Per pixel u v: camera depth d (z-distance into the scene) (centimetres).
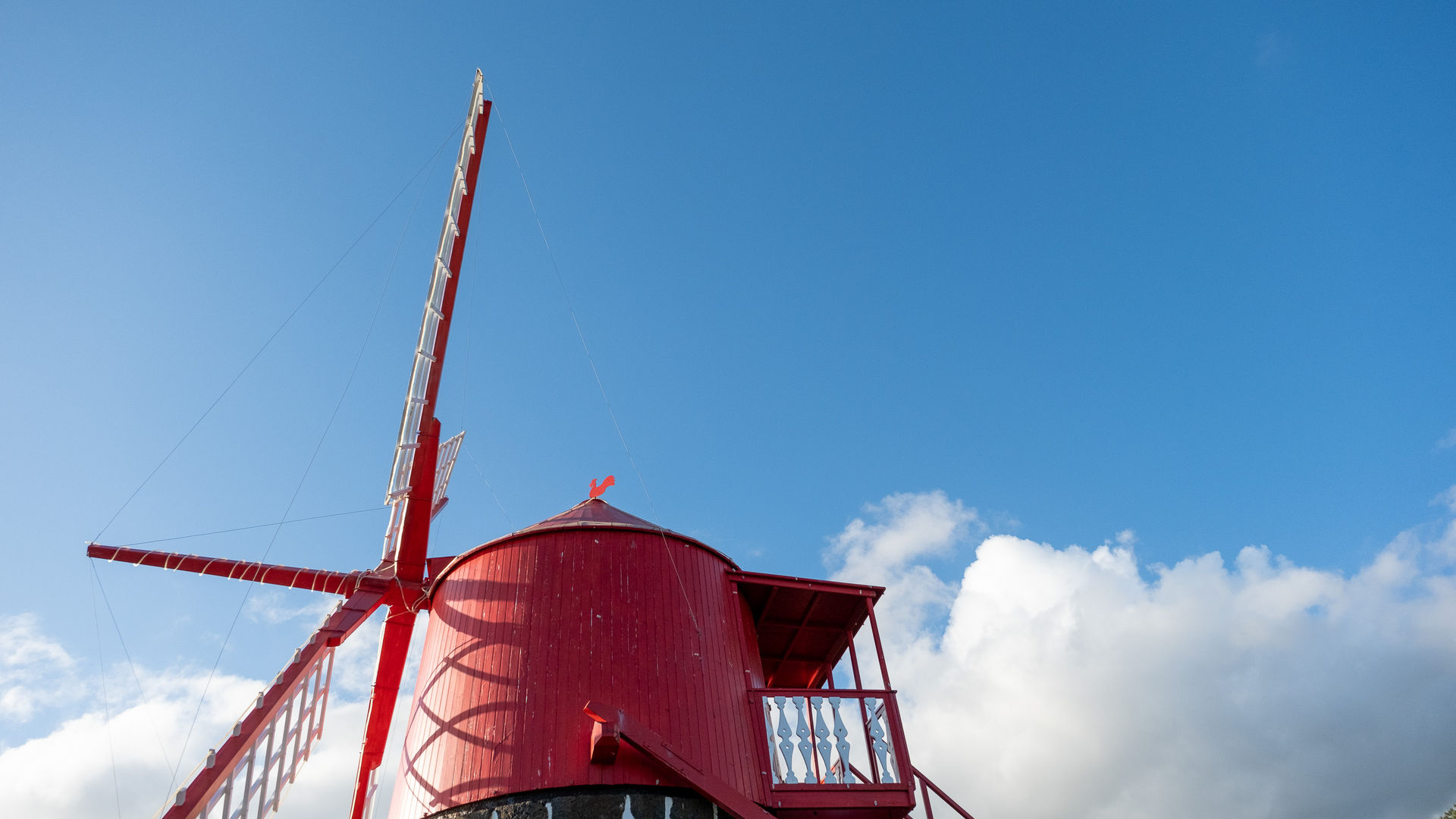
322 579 1847
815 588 1795
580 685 1498
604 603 1611
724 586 1761
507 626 1597
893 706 1605
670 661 1556
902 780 1509
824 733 1560
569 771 1393
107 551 1802
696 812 1402
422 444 1928
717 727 1510
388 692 1797
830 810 1485
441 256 1970
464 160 2025
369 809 1711
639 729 1412
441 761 1486
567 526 1720
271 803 1514
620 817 1362
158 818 1203
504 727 1463
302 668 1560
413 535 1884
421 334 1927
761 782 1491
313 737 1681
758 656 1750
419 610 1853
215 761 1315
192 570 1816
